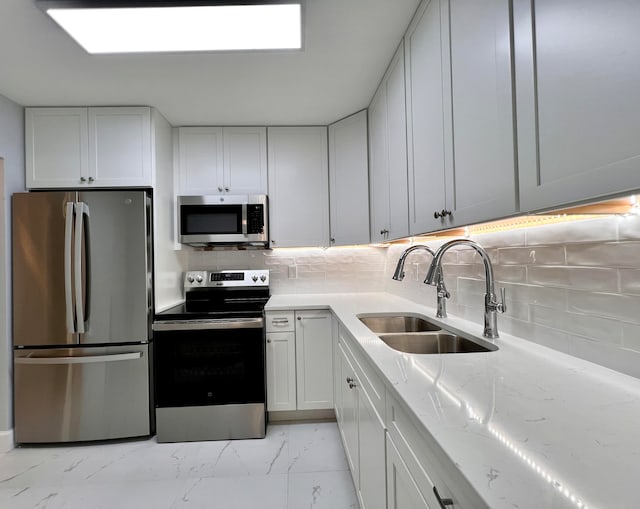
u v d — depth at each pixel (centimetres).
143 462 197
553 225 107
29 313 212
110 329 217
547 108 70
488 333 127
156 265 229
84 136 228
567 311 102
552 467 50
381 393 106
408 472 81
